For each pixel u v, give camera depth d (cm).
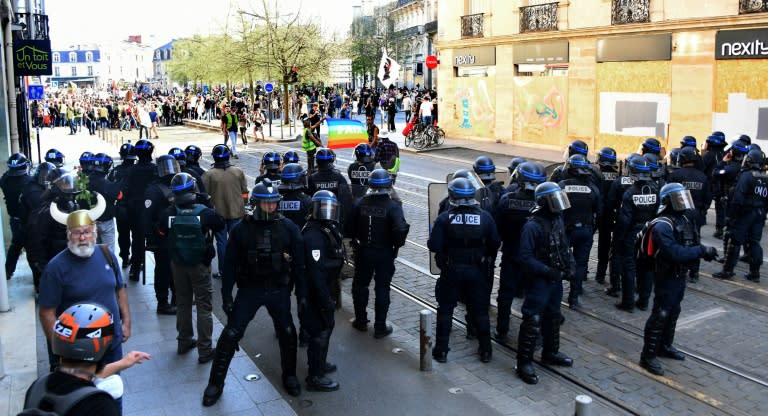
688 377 656
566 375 660
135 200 945
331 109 4362
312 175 885
